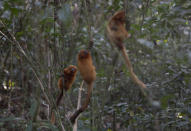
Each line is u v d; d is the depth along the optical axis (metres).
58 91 3.07
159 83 2.84
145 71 3.44
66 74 2.77
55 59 2.97
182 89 2.98
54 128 2.35
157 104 1.85
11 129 2.86
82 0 2.96
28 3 3.07
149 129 3.18
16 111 3.26
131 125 3.10
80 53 2.34
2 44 3.13
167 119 2.78
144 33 2.66
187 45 2.79
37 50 2.99
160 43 2.82
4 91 3.71
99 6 3.61
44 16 2.32
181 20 2.38
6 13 2.78
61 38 2.88
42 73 2.62
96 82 3.27
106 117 4.00
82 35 3.29
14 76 3.73
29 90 3.73
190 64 2.49
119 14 2.15
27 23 2.92
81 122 2.73
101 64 3.57
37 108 2.41
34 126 2.31
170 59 2.73
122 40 2.14
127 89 3.60
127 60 2.13
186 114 2.76
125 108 3.11
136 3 3.15
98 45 3.33
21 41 3.08
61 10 1.85
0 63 3.53
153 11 3.20
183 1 2.41
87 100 2.48
